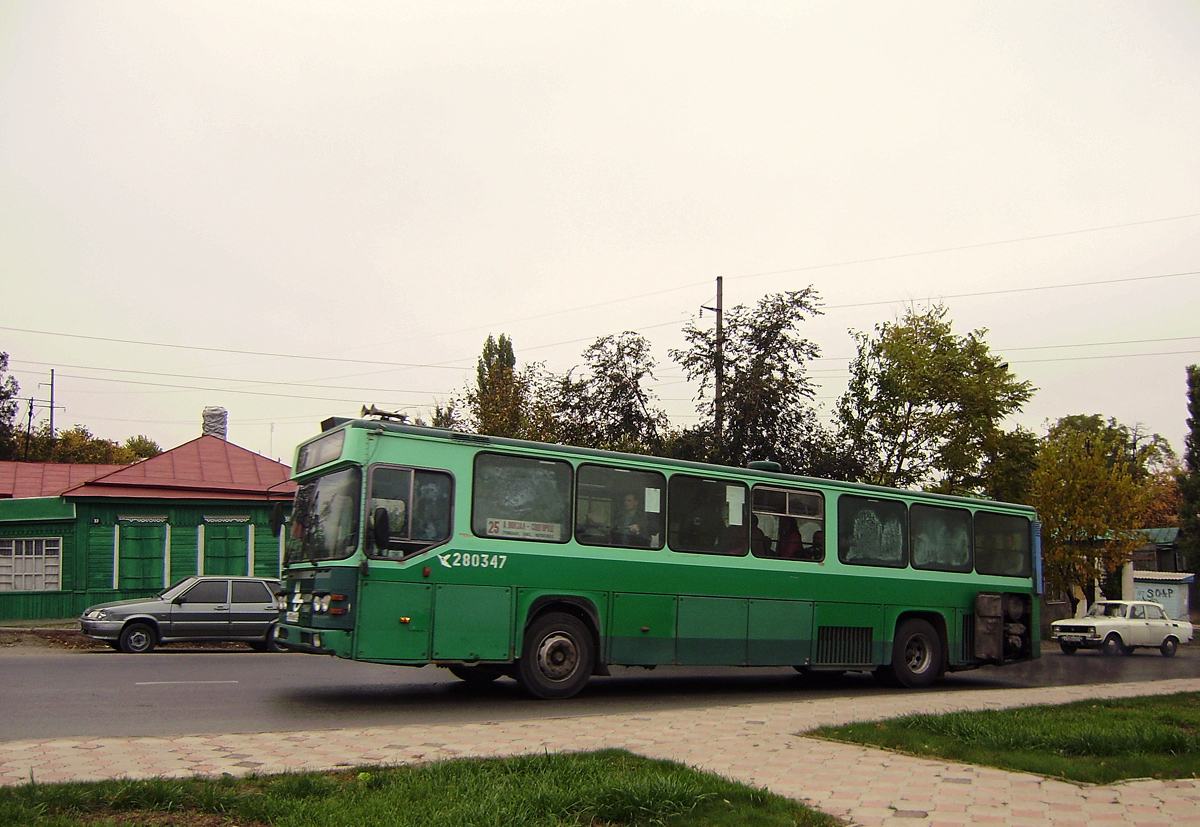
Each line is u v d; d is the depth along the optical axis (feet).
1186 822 23.15
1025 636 62.28
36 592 92.12
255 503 100.22
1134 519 121.49
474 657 42.27
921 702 46.57
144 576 95.66
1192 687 57.16
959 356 109.70
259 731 33.24
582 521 45.98
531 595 43.96
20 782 22.90
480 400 116.67
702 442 94.94
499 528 43.68
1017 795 25.50
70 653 66.85
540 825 21.12
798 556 53.01
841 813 23.32
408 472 42.01
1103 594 143.84
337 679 51.29
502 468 44.32
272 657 65.10
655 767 27.02
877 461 107.24
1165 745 32.94
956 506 60.44
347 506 41.29
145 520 96.27
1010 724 36.14
